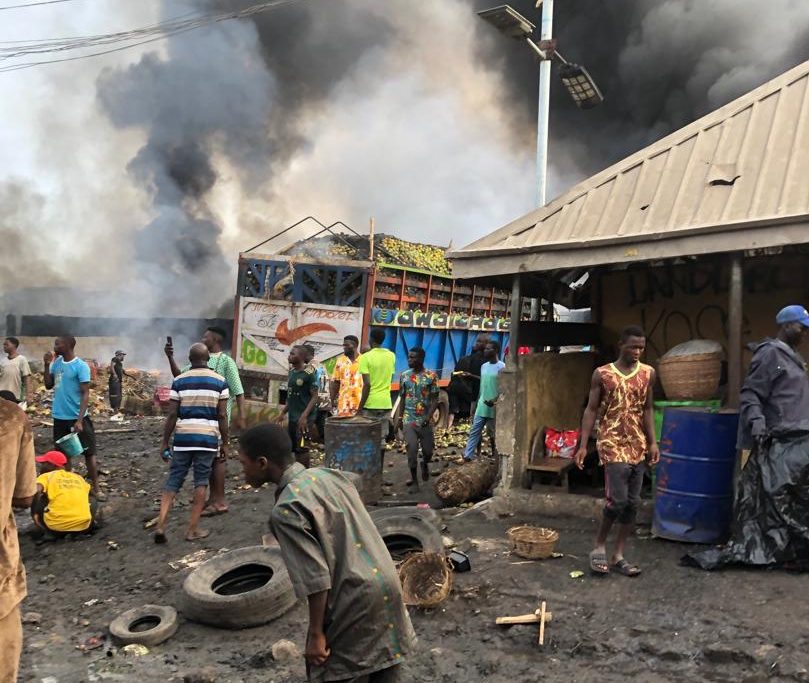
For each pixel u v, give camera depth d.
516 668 4.07
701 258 7.45
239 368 12.76
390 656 2.74
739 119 6.98
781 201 5.87
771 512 5.14
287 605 5.00
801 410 5.21
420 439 8.80
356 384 9.47
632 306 8.25
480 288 15.40
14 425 3.02
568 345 8.17
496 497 7.14
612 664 4.04
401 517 6.10
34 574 6.13
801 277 7.18
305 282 12.41
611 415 5.29
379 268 12.12
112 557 6.47
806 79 6.93
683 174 6.72
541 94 12.17
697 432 5.80
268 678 4.11
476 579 5.33
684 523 5.81
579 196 7.26
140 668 4.29
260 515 7.49
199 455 6.80
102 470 10.17
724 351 7.54
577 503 6.76
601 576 5.24
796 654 3.92
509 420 7.16
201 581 5.22
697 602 4.68
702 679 3.81
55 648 4.62
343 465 7.67
